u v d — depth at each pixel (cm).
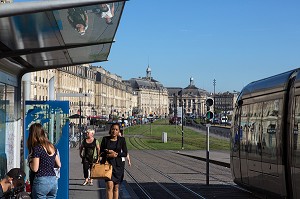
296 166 1234
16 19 815
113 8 861
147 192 1898
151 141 7044
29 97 1564
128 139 7519
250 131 1656
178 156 4384
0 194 780
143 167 3197
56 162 884
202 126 12756
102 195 1585
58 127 1212
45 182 858
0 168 1156
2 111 1180
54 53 1235
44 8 703
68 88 10850
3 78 1185
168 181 2330
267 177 1468
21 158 1448
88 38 1041
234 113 1900
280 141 1362
